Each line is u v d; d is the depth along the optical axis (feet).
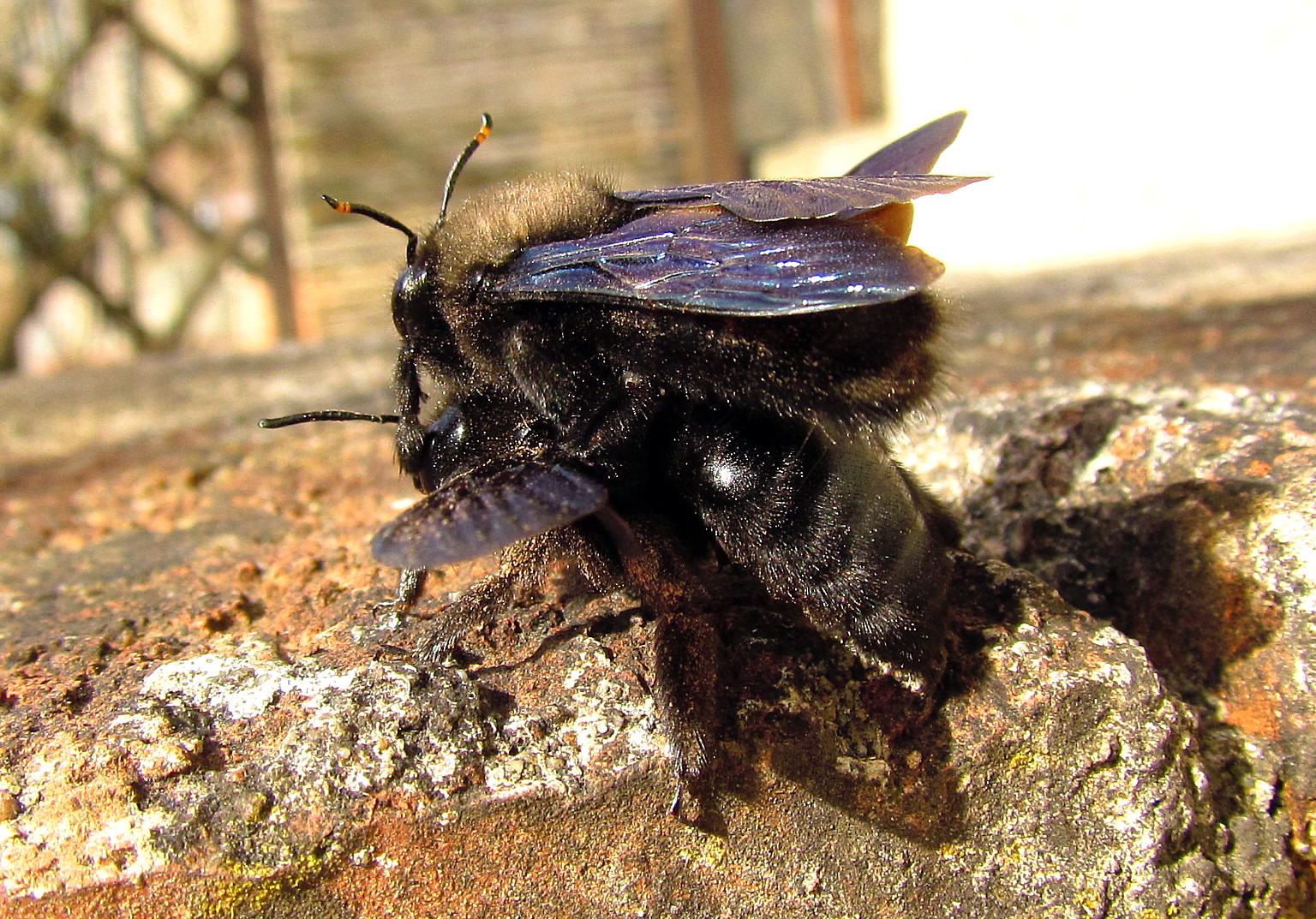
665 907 0.16
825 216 0.16
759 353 0.17
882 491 0.17
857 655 0.17
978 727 0.17
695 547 0.18
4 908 0.15
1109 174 0.59
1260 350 0.28
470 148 0.20
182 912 0.15
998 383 0.28
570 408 0.18
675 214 0.17
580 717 0.17
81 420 0.36
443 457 0.18
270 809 0.15
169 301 1.02
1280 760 0.18
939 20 0.75
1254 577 0.19
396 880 0.16
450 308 0.18
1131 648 0.17
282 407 0.35
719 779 0.16
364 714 0.17
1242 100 0.51
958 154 0.72
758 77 0.95
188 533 0.25
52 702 0.17
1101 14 0.58
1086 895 0.17
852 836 0.16
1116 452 0.22
